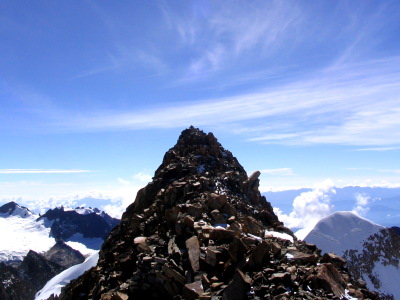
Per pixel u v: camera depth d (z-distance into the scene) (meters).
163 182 53.53
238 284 21.98
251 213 44.12
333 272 23.84
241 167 69.88
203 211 35.09
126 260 33.19
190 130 75.44
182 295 23.62
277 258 25.59
